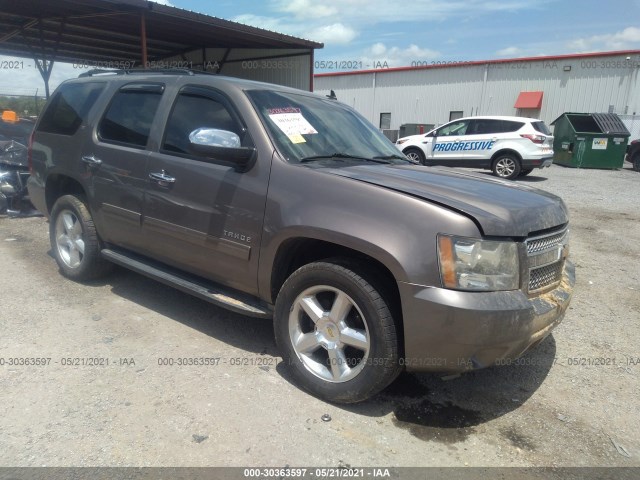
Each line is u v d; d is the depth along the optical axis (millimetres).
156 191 3625
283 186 2988
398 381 3234
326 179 2885
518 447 2633
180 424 2650
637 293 5027
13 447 2422
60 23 11688
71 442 2477
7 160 7098
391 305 2666
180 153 3547
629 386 3287
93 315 3947
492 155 14461
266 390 3010
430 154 15672
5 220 7039
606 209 9680
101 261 4465
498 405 3016
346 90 31422
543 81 25312
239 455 2443
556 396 3141
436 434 2703
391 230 2582
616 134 17719
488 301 2467
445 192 2781
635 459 2578
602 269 5805
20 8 10180
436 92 28250
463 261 2473
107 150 4035
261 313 3207
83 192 4449
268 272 3066
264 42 13242
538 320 2664
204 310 4133
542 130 14352
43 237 6195
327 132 3656
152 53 16969
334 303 2840
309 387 2973
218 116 3447
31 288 4461
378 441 2613
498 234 2529
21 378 3012
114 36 13477
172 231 3551
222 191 3227
